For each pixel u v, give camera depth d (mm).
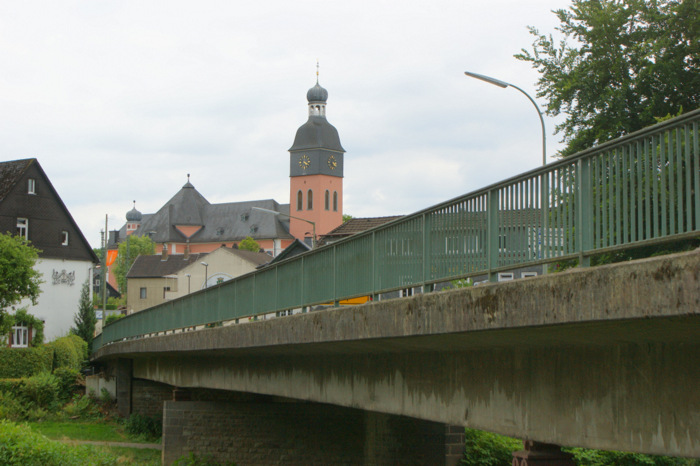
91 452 29609
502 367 10320
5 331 53406
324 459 26703
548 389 9328
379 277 13039
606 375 8375
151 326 33406
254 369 20844
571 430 8891
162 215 194375
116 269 184125
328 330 13211
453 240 10930
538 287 7824
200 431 28594
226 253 112875
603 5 33188
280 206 187250
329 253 15227
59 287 69188
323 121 172250
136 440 39844
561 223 8570
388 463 25406
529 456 14047
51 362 58250
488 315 8734
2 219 65875
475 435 25969
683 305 6023
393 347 12391
